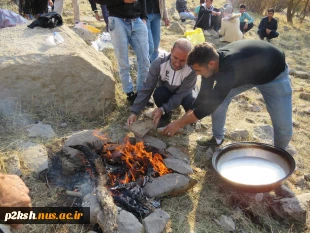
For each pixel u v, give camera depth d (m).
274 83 3.29
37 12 6.14
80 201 3.03
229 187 3.36
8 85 3.86
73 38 4.57
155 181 3.22
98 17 7.84
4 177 2.31
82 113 4.22
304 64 7.46
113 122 4.26
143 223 2.82
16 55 3.91
